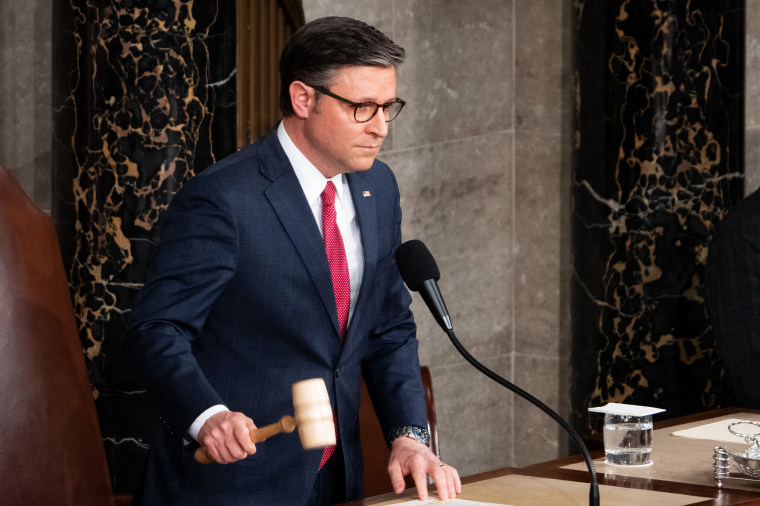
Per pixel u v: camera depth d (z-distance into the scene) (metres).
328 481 5.86
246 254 5.51
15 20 10.35
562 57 12.91
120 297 9.84
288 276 5.59
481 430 13.34
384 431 6.05
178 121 9.84
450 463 13.05
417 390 6.14
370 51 5.37
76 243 9.95
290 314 5.62
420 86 12.83
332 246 5.81
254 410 5.61
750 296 9.38
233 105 10.08
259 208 5.57
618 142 11.39
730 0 10.94
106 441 9.81
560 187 12.98
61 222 10.06
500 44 13.31
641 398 11.30
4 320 6.62
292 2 11.14
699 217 11.04
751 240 9.43
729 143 10.98
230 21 10.05
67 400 6.86
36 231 7.02
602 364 11.65
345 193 6.01
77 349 7.11
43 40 10.33
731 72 10.98
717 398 11.01
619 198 11.41
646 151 11.17
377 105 5.44
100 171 9.87
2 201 6.88
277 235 5.59
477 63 13.24
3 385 6.54
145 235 9.81
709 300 9.76
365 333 6.00
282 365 5.66
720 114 10.98
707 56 10.96
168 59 9.80
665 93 11.07
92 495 6.90
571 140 12.76
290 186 5.68
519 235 13.38
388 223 6.25
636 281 11.31
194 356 5.66
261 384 5.62
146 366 5.22
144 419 9.84
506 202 13.40
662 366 11.21
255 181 5.63
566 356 12.98
